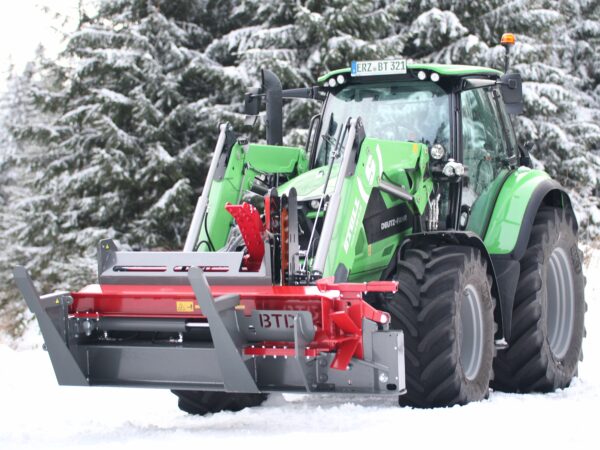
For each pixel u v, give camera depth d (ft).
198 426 22.99
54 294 22.40
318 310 21.36
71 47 70.08
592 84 104.01
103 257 23.35
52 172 69.56
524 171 31.24
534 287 28.76
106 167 65.62
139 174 66.59
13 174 115.55
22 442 21.21
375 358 21.35
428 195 27.50
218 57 73.20
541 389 29.01
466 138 28.60
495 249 28.66
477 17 76.59
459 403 24.00
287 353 21.34
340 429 21.26
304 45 67.82
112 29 71.77
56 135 69.31
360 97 29.12
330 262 23.20
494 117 30.66
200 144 68.74
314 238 24.66
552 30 82.94
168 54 70.03
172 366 22.30
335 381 21.59
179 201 65.77
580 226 80.94
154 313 22.45
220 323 20.62
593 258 60.54
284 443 19.42
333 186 25.21
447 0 75.97
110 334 23.36
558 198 31.78
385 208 26.43
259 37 67.21
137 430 22.11
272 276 22.07
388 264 25.98
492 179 29.81
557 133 78.79
